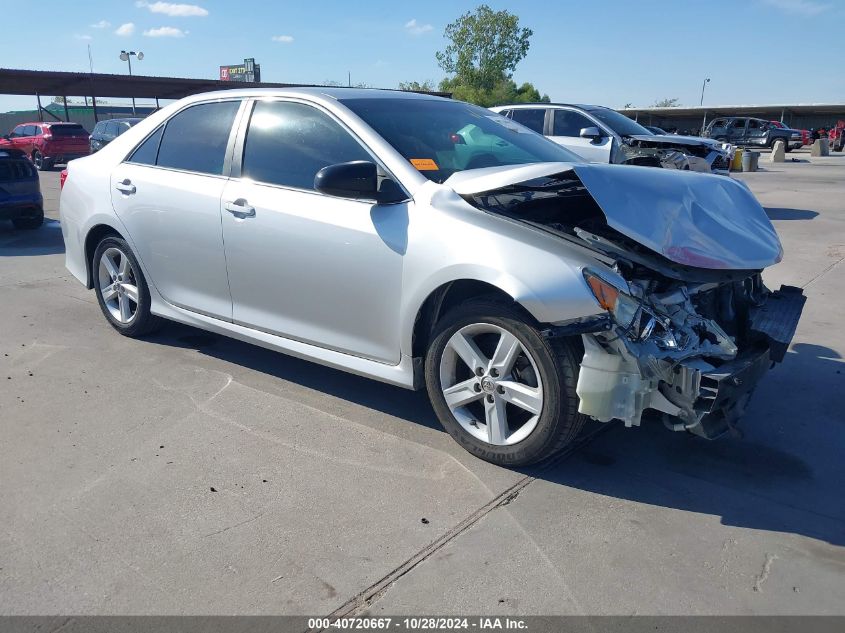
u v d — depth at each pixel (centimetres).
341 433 367
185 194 432
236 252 406
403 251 334
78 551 269
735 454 351
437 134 386
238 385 429
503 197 340
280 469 331
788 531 287
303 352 391
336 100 386
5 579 253
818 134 4016
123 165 482
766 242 344
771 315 364
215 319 438
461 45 7294
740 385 295
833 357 482
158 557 266
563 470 333
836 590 251
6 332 529
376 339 358
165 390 421
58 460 338
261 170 401
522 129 448
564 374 302
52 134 2481
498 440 328
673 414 292
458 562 264
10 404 400
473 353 329
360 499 306
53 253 848
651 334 296
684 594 248
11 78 2672
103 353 484
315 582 253
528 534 282
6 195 954
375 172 334
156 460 338
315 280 372
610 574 258
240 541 276
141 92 3183
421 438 362
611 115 1166
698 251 305
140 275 484
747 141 3512
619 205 301
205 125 441
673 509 301
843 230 995
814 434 372
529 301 295
